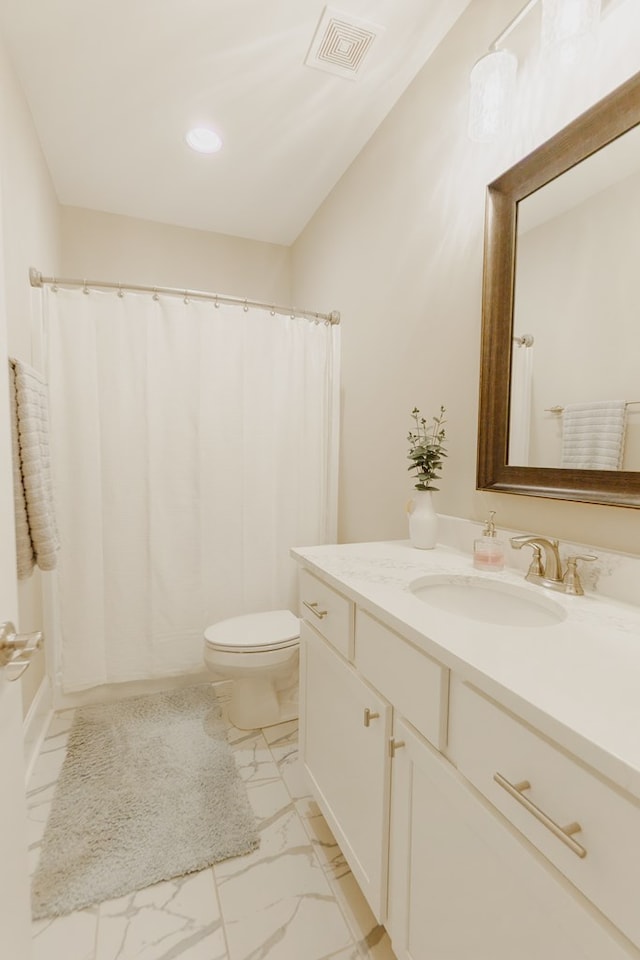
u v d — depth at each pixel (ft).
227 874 3.78
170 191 7.54
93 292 5.97
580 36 2.78
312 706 4.17
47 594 5.92
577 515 3.34
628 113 2.86
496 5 3.98
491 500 4.17
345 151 6.51
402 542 4.92
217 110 5.72
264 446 6.88
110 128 6.03
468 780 2.19
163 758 5.17
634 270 2.89
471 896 2.17
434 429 4.94
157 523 6.36
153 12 4.42
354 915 3.46
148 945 3.23
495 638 2.37
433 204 4.89
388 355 5.81
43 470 4.94
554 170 3.37
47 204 6.76
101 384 6.07
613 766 1.42
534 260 3.61
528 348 3.68
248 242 9.20
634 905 1.41
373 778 3.02
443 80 4.70
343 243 7.04
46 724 5.78
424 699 2.49
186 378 6.40
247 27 4.58
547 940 1.75
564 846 1.67
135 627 6.39
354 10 4.39
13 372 4.40
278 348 6.93
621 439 2.97
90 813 4.36
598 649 2.24
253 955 3.17
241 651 5.37
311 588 4.14
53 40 4.71
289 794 4.70
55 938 3.27
